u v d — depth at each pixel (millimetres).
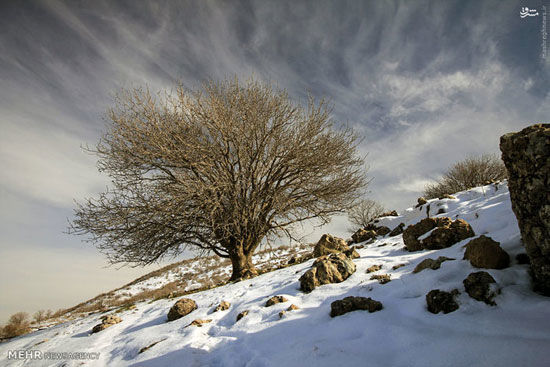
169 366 3365
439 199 11641
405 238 6598
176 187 9945
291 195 11414
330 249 8539
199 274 20812
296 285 5379
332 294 4398
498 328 2232
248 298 5484
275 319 3975
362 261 5844
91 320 7750
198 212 9977
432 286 3352
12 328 11477
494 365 1810
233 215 9594
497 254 3244
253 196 10781
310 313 3855
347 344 2699
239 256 10664
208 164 10070
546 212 2498
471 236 5555
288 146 11016
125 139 9852
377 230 12273
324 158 10805
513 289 2725
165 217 9609
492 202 8297
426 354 2189
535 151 2566
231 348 3414
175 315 5629
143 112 10000
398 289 3758
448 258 4062
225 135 10250
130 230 9664
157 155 9602
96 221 9430
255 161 11328
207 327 4543
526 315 2312
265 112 11180
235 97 10914
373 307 3324
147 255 10375
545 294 2572
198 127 10562
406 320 2898
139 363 3734
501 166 21547
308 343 2943
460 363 1946
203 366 3217
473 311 2611
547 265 2551
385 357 2340
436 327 2572
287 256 19562
